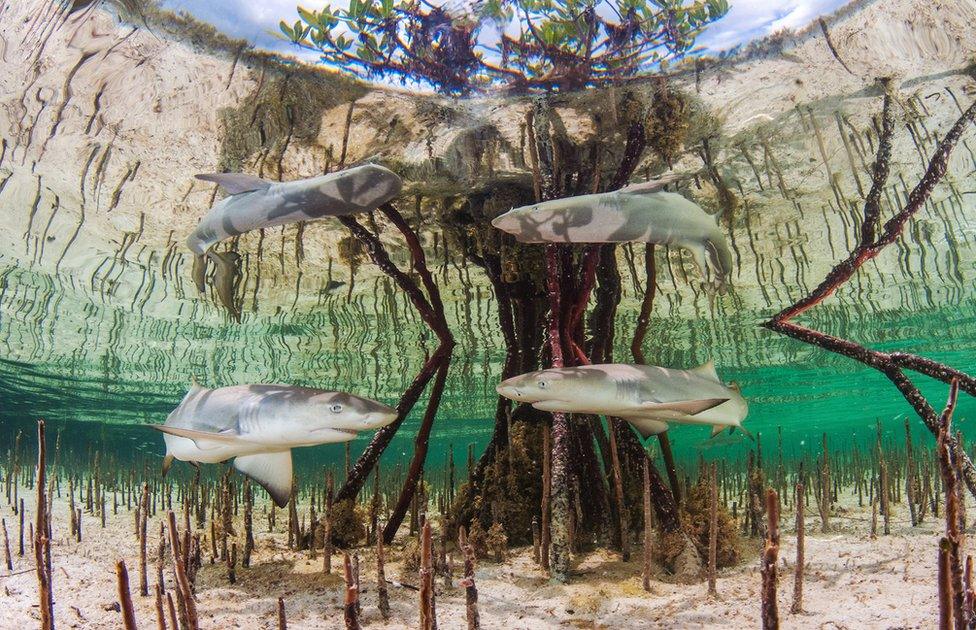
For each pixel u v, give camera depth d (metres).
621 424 7.16
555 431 5.78
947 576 2.34
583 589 5.25
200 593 5.41
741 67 6.72
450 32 6.27
